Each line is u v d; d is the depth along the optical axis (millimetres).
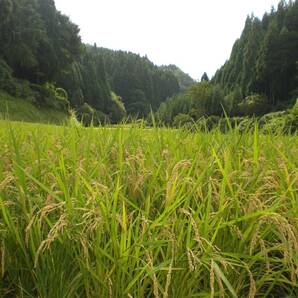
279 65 71062
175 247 1831
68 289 1914
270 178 2404
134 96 114188
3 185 2162
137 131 3691
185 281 1887
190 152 3012
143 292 1864
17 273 2160
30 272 2160
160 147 3164
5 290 2150
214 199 2395
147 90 122875
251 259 2012
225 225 1935
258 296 2230
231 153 2873
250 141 3402
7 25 52938
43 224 2127
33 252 1978
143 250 1939
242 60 90812
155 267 1752
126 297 1801
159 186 2455
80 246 1985
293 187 2510
